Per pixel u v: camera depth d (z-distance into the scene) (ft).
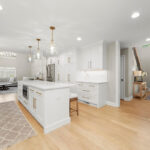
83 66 14.30
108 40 11.14
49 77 21.89
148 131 6.54
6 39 11.06
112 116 8.80
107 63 12.29
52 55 20.88
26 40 11.40
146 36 9.87
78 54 14.99
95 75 14.02
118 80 11.28
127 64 13.78
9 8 5.56
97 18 6.59
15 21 7.04
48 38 10.61
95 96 11.26
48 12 5.95
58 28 8.13
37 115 7.57
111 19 6.71
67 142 5.47
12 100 13.58
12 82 22.25
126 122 7.73
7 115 8.89
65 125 7.27
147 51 20.22
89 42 12.03
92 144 5.32
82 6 5.37
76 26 7.77
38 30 8.54
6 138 5.78
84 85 12.67
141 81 15.81
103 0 4.88
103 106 11.58
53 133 6.31
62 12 5.95
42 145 5.24
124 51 14.12
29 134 6.17
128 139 5.73
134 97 15.46
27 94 9.70
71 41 11.68
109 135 6.10
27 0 4.91
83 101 13.06
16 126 7.09
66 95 7.54
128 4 5.17
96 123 7.57
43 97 6.44
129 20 6.83
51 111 6.68
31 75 27.09
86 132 6.41
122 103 12.63
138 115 9.01
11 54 22.48
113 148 5.03
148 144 5.32
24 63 26.03
